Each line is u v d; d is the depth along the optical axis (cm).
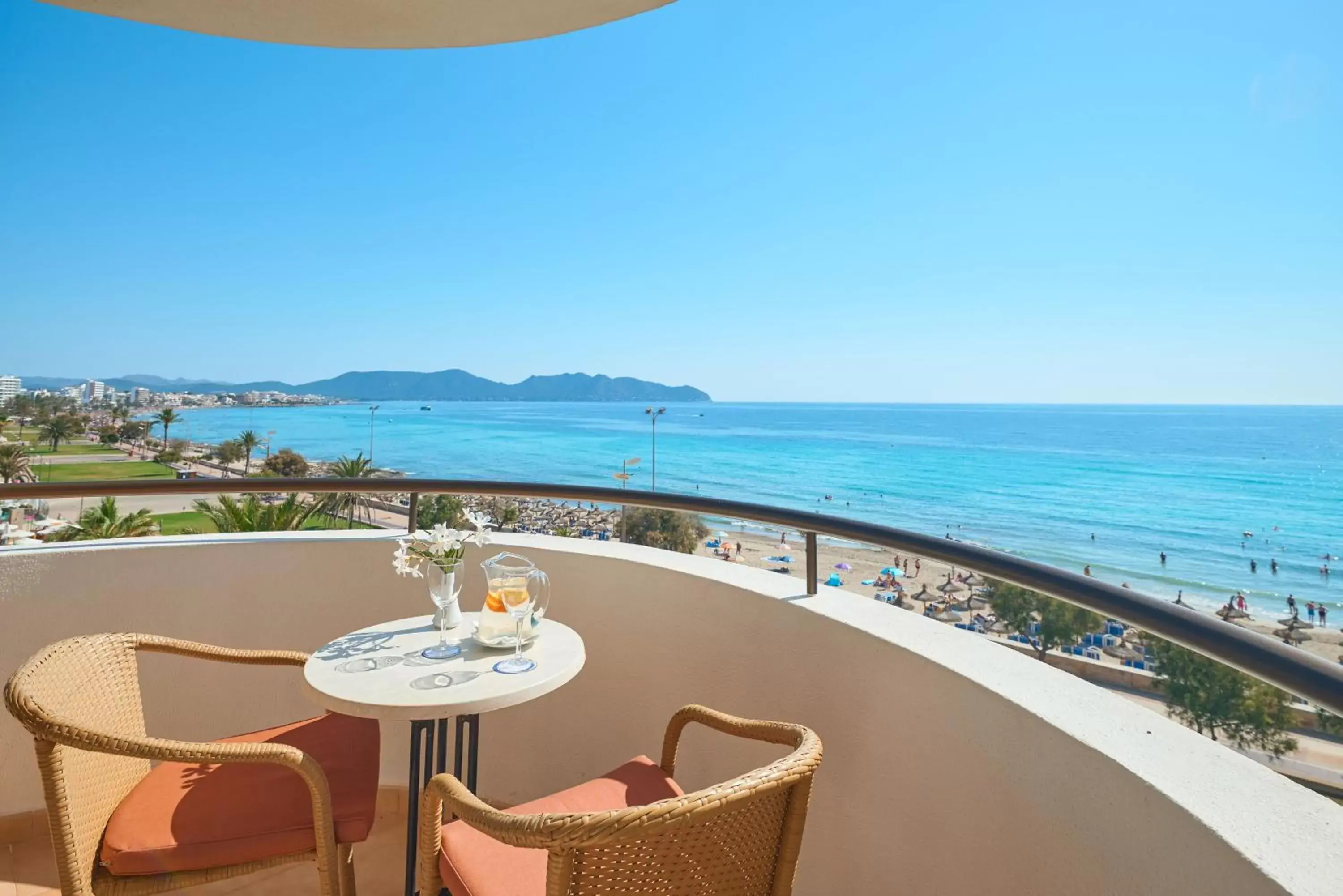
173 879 122
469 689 134
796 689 155
